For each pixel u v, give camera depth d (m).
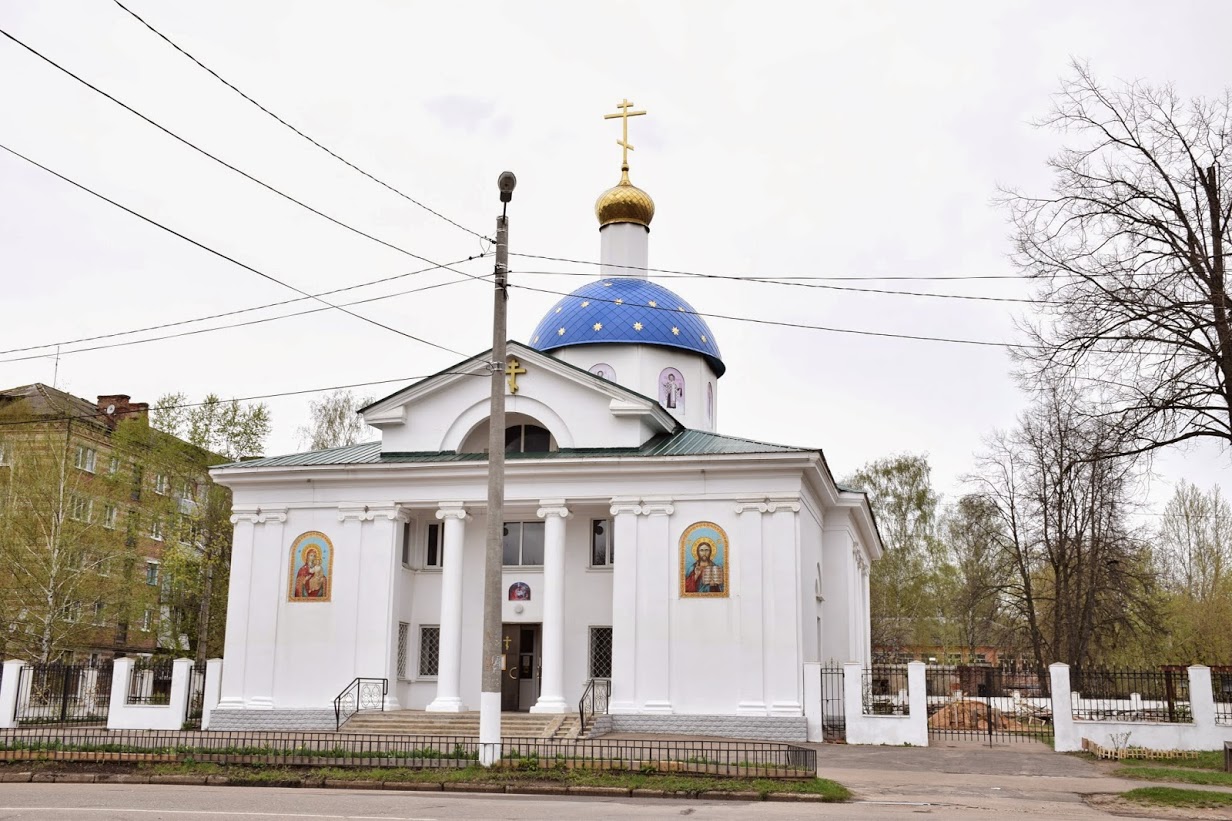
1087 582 50.62
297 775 20.92
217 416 51.56
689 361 43.31
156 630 53.50
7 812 15.59
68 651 49.53
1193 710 29.39
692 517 33.88
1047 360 27.45
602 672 35.28
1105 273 27.02
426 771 20.94
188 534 50.12
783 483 33.47
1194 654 63.34
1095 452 28.19
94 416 58.41
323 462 36.94
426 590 36.91
